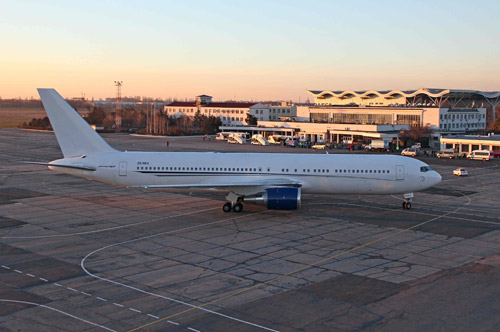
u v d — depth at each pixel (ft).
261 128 513.45
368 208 166.71
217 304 83.30
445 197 190.08
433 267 103.96
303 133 488.44
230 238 126.31
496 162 323.98
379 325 75.56
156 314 79.00
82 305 82.53
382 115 473.67
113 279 95.50
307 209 164.04
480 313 80.38
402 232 134.10
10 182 219.00
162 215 152.97
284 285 92.68
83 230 133.80
